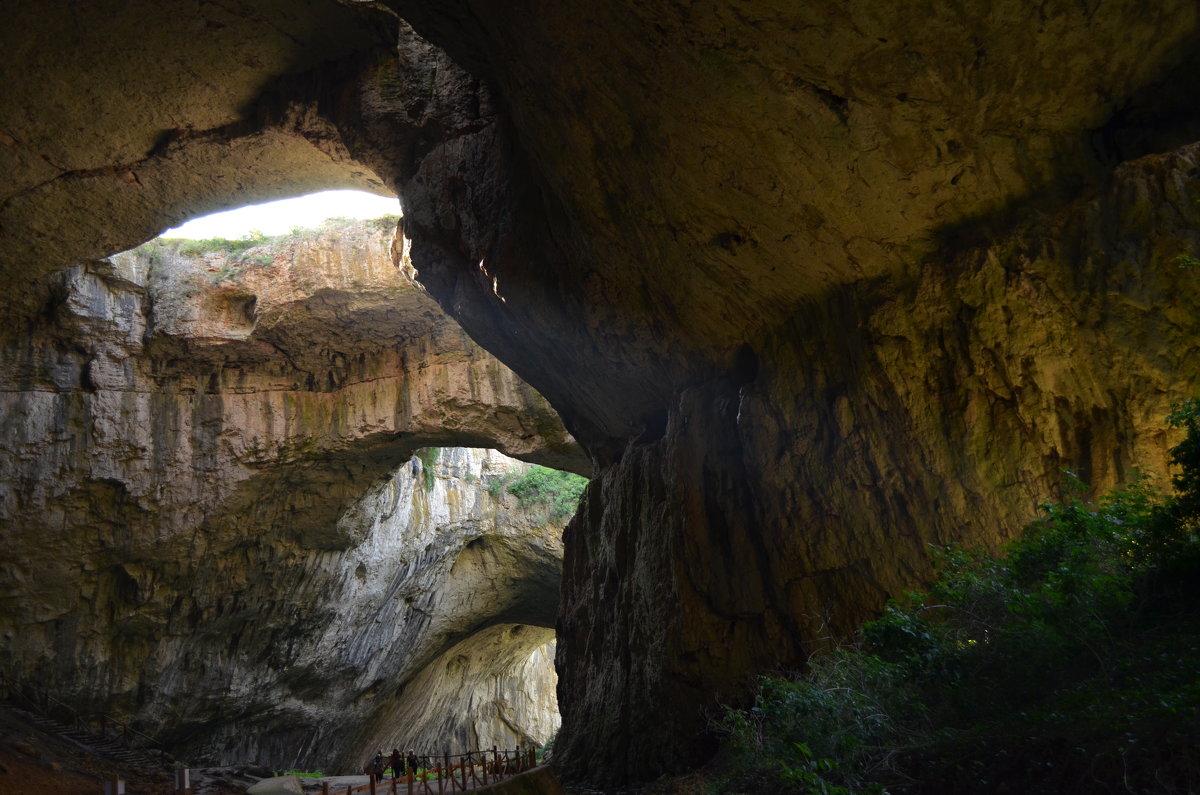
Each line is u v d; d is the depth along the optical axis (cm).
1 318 2520
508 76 1363
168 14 1530
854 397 1263
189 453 2797
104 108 1719
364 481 3073
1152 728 603
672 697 1499
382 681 3816
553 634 4856
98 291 2628
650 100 1223
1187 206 955
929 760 735
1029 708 733
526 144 1479
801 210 1228
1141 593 762
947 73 1044
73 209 2002
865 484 1251
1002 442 1102
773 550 1382
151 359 2766
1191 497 766
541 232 1659
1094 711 656
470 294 1873
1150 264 970
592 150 1362
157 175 1931
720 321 1482
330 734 3719
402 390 2922
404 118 1744
